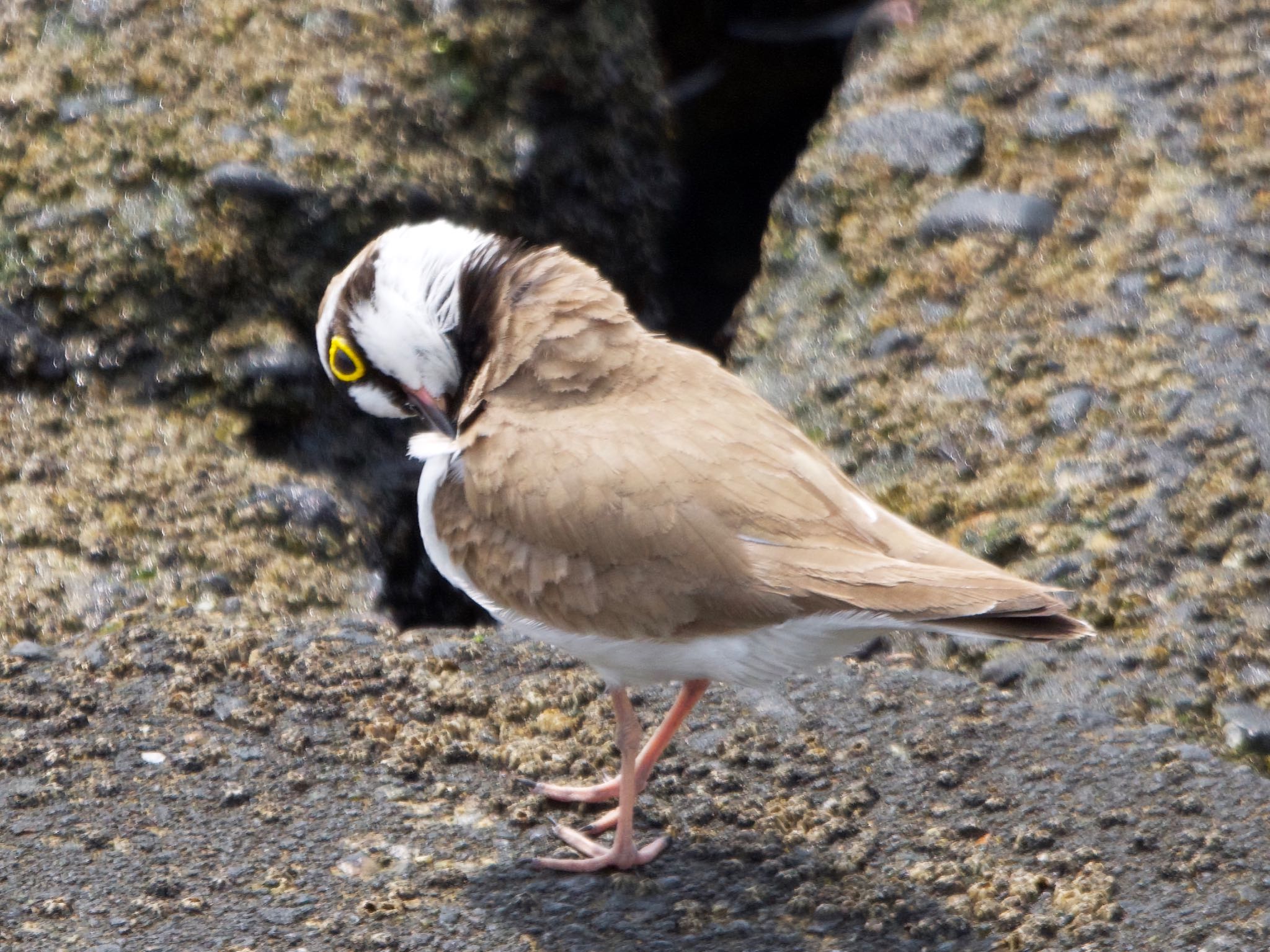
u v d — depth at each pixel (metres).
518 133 15.73
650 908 8.55
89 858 8.81
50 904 8.40
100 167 14.49
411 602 13.56
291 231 14.32
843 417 13.38
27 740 9.78
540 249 9.41
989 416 12.93
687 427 8.49
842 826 9.18
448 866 8.88
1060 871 8.78
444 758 9.80
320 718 10.14
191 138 14.64
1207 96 15.07
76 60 15.24
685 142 20.30
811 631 8.14
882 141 15.52
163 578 11.96
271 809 9.30
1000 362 13.30
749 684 8.62
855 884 8.73
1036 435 12.67
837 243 14.98
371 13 15.73
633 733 8.84
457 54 15.70
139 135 14.66
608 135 16.58
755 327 14.73
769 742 9.95
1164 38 15.74
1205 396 12.52
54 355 13.65
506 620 8.98
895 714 10.23
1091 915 8.39
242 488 12.84
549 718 10.22
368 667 10.61
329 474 13.59
